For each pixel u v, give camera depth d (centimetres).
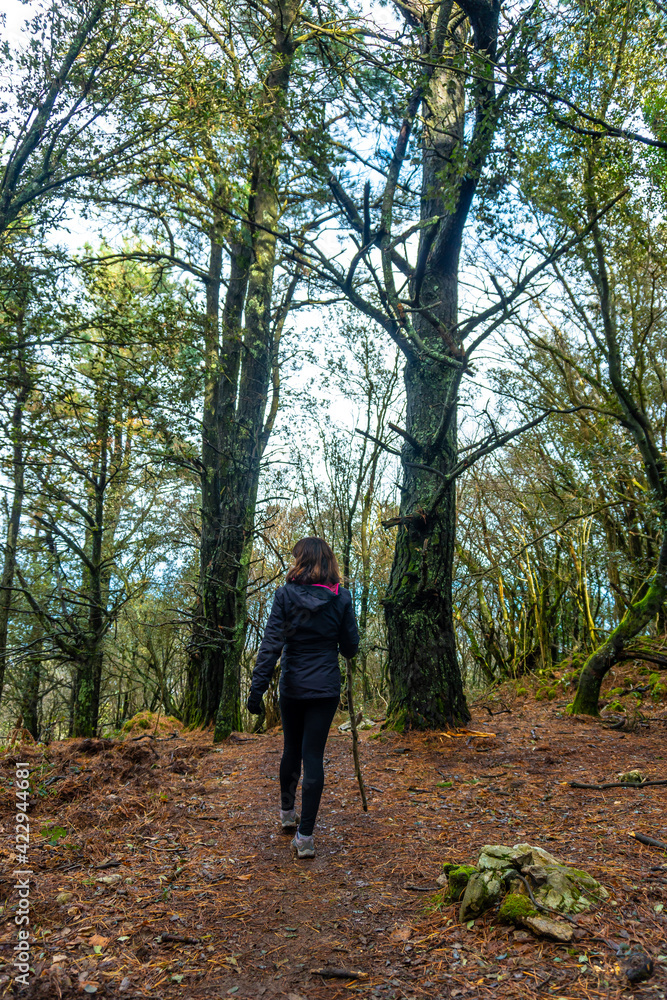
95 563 877
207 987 212
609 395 757
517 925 234
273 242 837
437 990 205
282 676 344
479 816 369
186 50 688
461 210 630
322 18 636
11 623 1088
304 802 322
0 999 200
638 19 529
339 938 242
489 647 1064
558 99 441
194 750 585
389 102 525
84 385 766
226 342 884
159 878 293
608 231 609
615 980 200
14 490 820
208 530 838
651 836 313
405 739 569
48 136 631
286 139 577
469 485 1191
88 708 838
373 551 1313
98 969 220
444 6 541
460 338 643
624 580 917
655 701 681
